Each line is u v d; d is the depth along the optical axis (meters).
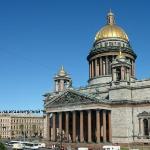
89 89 169.75
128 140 143.00
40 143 161.50
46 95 182.75
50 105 162.50
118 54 178.38
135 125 145.75
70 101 154.00
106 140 147.62
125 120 144.50
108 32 187.50
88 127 145.00
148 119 142.38
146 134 143.62
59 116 157.25
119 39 185.62
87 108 146.75
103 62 182.75
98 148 136.38
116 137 145.62
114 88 151.38
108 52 181.75
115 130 146.62
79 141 151.00
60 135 141.00
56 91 178.12
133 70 184.50
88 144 141.88
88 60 193.88
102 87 163.88
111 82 156.75
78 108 150.00
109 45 183.25
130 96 149.62
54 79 181.25
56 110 159.25
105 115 146.50
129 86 149.88
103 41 186.25
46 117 169.00
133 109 147.50
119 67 155.50
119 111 147.00
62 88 177.62
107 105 148.25
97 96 152.25
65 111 155.12
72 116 154.38
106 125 149.50
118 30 189.25
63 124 160.38
